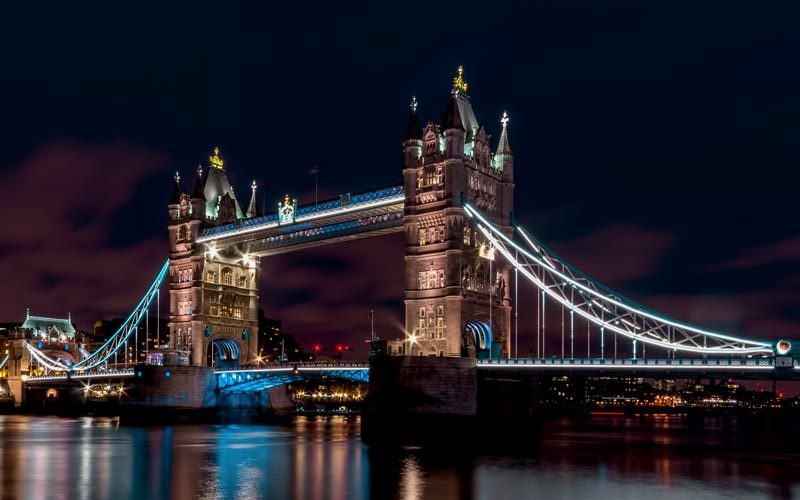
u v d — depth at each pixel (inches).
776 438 5019.7
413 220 4753.9
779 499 2361.0
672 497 2389.3
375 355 4409.5
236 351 6550.2
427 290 4662.9
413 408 4101.9
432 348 4596.5
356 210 5157.5
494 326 4817.9
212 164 6702.8
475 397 4249.5
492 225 4596.5
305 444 4050.2
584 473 2869.1
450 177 4623.5
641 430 5895.7
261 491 2512.3
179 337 6353.3
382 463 3157.0
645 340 3823.8
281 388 6953.7
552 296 4293.8
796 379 3523.6
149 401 5861.2
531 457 3373.5
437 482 2659.9
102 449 3853.3
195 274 6254.9
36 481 2760.8
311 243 5698.8
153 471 2982.3
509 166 5024.6
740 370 3427.7
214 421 6117.1
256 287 6599.4
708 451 3784.5
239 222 5989.2
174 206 6545.3
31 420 7130.9
